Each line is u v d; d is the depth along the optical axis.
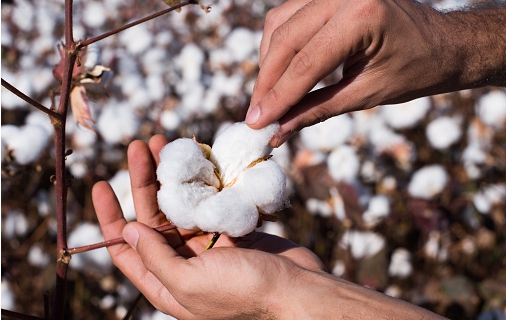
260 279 0.57
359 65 0.63
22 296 1.04
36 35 1.52
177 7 0.64
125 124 1.16
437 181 1.13
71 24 0.61
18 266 1.07
